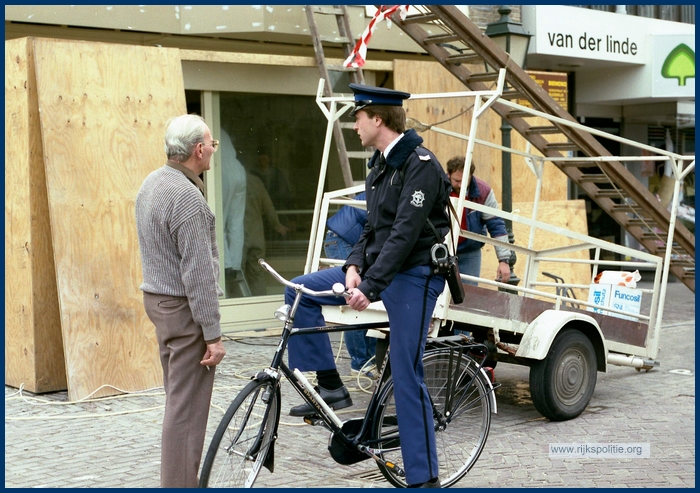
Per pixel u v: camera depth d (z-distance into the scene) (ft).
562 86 42.78
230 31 30.04
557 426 20.04
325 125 33.65
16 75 23.00
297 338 16.05
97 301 22.86
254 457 13.88
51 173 22.41
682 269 30.50
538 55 41.68
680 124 50.67
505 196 28.30
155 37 30.32
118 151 23.53
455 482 15.79
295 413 15.39
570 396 20.57
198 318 13.43
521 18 40.70
